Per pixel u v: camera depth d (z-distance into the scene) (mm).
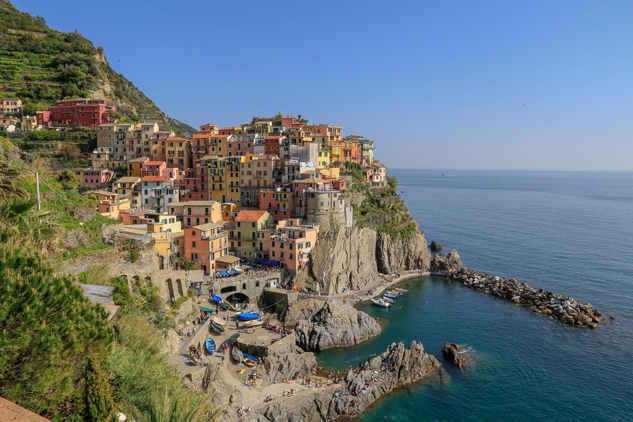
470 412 74688
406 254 161875
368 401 76312
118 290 58375
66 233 63031
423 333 105938
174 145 168250
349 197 147750
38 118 181750
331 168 159125
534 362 91375
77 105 184375
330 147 177500
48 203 73062
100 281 57594
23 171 75938
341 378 82000
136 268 71125
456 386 82312
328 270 126562
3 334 26156
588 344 99688
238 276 111062
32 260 32000
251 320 100062
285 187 144875
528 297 129250
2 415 19812
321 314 104562
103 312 35688
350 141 197750
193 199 157125
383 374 82125
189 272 105312
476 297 134000
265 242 126625
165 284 82375
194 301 92938
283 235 127188
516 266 169750
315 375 84562
